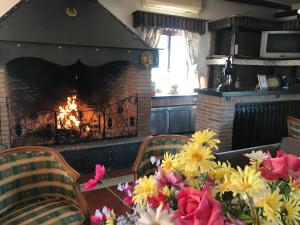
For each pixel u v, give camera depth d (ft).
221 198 2.51
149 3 14.49
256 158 2.93
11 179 5.80
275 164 2.58
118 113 12.42
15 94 11.48
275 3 18.31
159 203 2.52
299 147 7.51
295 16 18.39
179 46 16.69
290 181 2.64
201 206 2.09
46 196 6.34
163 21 15.01
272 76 13.76
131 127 12.29
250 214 2.43
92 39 10.30
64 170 6.21
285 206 2.47
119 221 2.88
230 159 7.02
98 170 3.23
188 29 16.08
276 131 12.84
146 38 14.84
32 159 6.20
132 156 11.68
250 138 12.06
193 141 3.02
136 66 11.92
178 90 16.72
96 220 3.05
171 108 15.92
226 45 17.16
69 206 5.99
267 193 2.37
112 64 13.32
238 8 18.04
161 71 16.52
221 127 10.91
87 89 13.28
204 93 11.59
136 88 12.14
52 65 12.18
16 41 8.97
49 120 11.72
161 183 2.76
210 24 16.75
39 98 12.18
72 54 9.93
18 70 11.40
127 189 3.28
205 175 2.75
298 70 18.10
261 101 12.08
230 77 12.04
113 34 10.82
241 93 11.06
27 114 11.43
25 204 6.05
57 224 5.34
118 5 14.24
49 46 9.52
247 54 17.87
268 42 17.17
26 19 9.34
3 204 5.59
